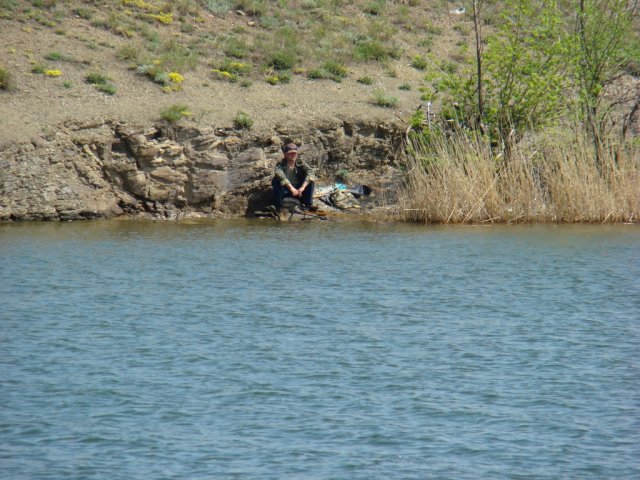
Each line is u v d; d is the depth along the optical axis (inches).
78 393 877.2
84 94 2050.9
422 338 1061.1
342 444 767.1
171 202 2004.2
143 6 2507.4
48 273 1395.2
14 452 751.1
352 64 2440.9
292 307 1200.8
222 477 708.0
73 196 1919.3
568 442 773.3
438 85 2161.7
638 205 1983.3
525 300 1248.8
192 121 2030.0
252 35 2518.5
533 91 2041.1
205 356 989.2
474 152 1971.0
